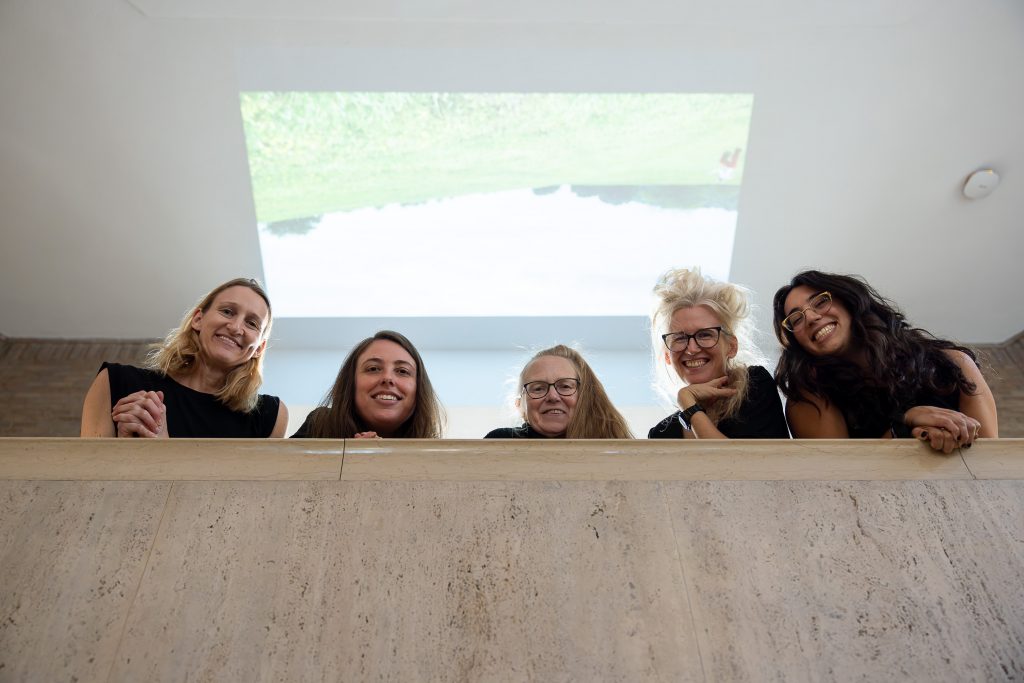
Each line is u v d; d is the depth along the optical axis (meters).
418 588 1.28
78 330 5.53
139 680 1.17
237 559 1.30
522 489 1.42
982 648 1.25
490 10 3.97
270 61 4.20
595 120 4.71
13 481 1.40
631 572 1.32
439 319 5.36
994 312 5.40
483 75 4.32
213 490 1.40
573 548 1.34
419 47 4.14
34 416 5.09
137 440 1.47
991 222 4.92
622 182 5.11
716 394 1.97
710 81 4.34
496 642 1.22
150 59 4.13
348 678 1.18
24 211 4.80
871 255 5.07
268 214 5.07
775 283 5.18
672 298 2.18
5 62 4.09
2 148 4.46
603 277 5.41
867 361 1.89
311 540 1.33
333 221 5.24
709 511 1.40
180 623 1.23
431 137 4.80
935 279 5.21
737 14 3.99
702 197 5.11
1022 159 4.62
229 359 2.04
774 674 1.21
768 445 1.51
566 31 4.09
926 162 4.63
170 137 4.48
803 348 1.98
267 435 2.07
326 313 5.34
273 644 1.21
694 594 1.29
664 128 4.72
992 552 1.37
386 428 1.96
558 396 2.00
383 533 1.34
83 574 1.28
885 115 4.42
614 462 1.47
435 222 5.30
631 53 4.20
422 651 1.21
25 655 1.19
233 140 4.53
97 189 4.70
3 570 1.28
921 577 1.33
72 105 4.29
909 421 1.59
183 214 4.86
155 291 5.29
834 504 1.42
